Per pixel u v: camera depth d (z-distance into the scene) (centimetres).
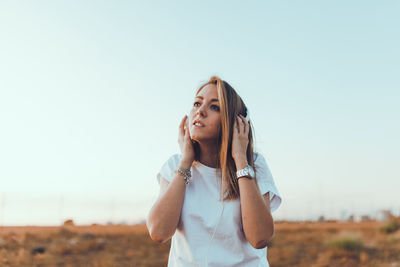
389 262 1379
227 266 172
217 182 181
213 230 174
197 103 189
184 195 179
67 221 3450
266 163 201
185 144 188
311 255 1612
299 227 3212
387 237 1994
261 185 188
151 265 1509
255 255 178
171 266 185
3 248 1773
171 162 198
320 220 3675
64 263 1561
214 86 190
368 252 1581
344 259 1464
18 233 2414
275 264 1476
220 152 184
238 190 179
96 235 2605
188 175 180
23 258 1581
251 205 170
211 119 183
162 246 2098
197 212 176
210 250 172
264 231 169
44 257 1655
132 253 1812
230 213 175
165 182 195
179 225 179
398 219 2342
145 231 3019
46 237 2334
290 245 1953
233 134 185
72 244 2016
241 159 180
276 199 195
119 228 3322
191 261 173
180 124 205
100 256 1727
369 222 3173
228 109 186
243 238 177
